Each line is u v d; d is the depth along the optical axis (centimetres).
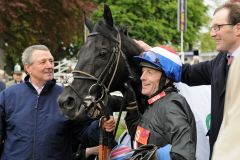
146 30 2522
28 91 346
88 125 354
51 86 348
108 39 343
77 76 335
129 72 349
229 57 306
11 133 342
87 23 362
